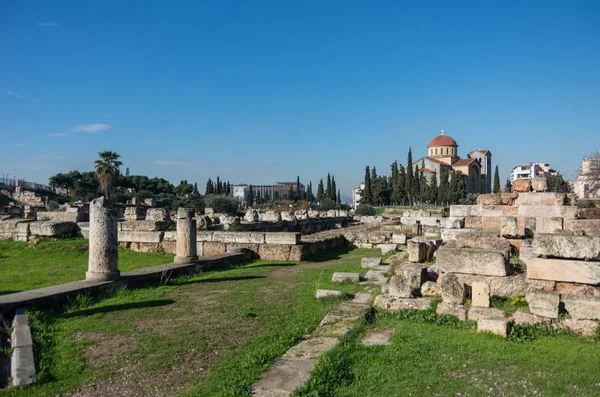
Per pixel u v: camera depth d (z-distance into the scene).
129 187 100.81
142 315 9.69
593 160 65.12
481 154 138.62
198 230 22.75
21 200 54.81
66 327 8.69
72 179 90.44
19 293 10.07
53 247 19.89
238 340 8.01
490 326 7.95
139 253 20.48
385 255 19.41
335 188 122.56
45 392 5.92
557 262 9.43
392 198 101.56
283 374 6.27
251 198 107.69
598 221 15.88
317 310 9.95
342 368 6.43
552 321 8.15
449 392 5.69
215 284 13.38
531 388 5.77
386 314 9.42
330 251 22.53
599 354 6.91
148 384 6.19
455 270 10.52
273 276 14.92
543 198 16.92
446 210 54.16
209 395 5.69
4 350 7.12
